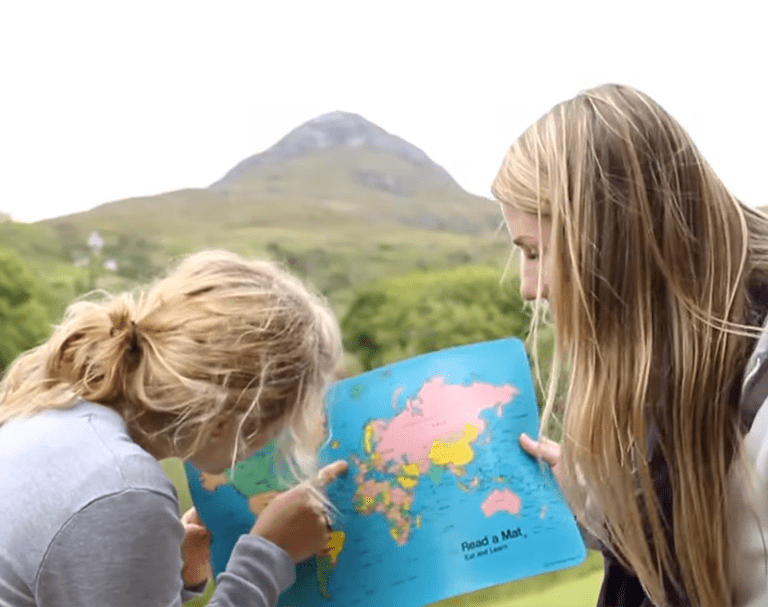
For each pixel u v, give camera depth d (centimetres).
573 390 103
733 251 99
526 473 127
